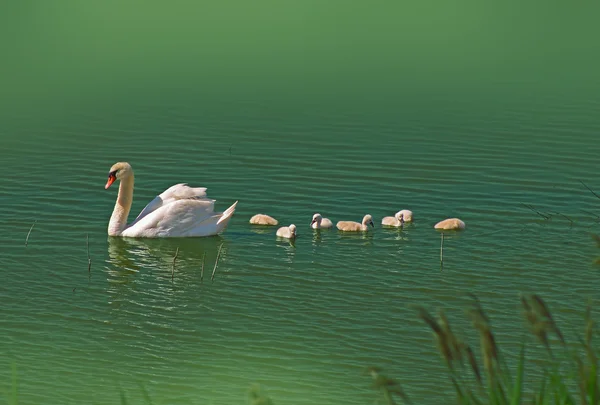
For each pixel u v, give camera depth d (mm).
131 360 16312
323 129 30375
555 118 31578
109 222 22797
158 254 21516
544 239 21766
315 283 19656
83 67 39438
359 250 21422
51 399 14766
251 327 17594
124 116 31922
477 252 21109
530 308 7449
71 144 28781
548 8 50906
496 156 27625
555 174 26062
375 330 17359
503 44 43688
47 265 20688
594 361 8094
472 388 15016
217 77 37625
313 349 16609
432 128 30484
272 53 41875
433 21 48250
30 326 17672
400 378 15430
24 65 39719
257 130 30266
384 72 38469
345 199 24500
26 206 23859
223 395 14906
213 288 19531
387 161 27203
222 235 22703
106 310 18453
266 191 25047
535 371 15547
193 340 17109
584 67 39188
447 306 18359
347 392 14961
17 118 31656
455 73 38281
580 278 19578
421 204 24078
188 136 29625
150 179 25938
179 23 47562
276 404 14492
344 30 46438
